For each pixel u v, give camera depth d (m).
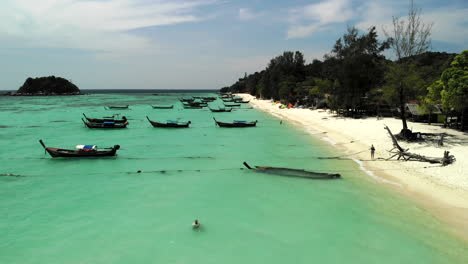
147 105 107.38
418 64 32.84
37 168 25.28
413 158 23.23
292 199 18.06
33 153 30.44
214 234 14.26
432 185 18.36
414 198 16.97
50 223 15.45
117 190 20.14
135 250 13.02
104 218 15.97
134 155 29.73
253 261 12.15
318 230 14.37
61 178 22.75
